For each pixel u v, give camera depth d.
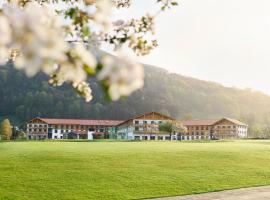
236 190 28.70
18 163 38.56
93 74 3.27
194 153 50.75
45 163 38.91
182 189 28.83
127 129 173.75
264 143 89.31
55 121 184.50
